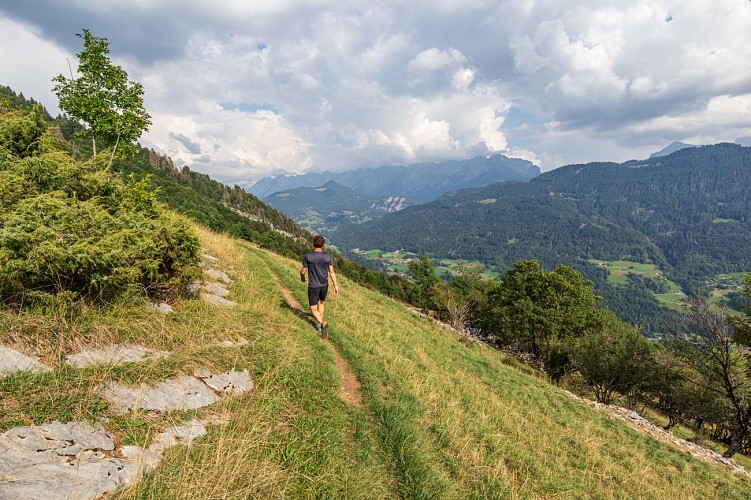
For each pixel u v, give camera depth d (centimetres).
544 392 1403
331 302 1339
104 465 275
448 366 1210
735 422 2289
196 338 527
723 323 2038
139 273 519
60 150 619
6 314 364
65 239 416
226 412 418
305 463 384
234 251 1494
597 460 813
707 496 882
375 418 540
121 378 368
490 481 501
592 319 3491
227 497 295
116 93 1296
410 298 7238
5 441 250
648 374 2580
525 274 3716
